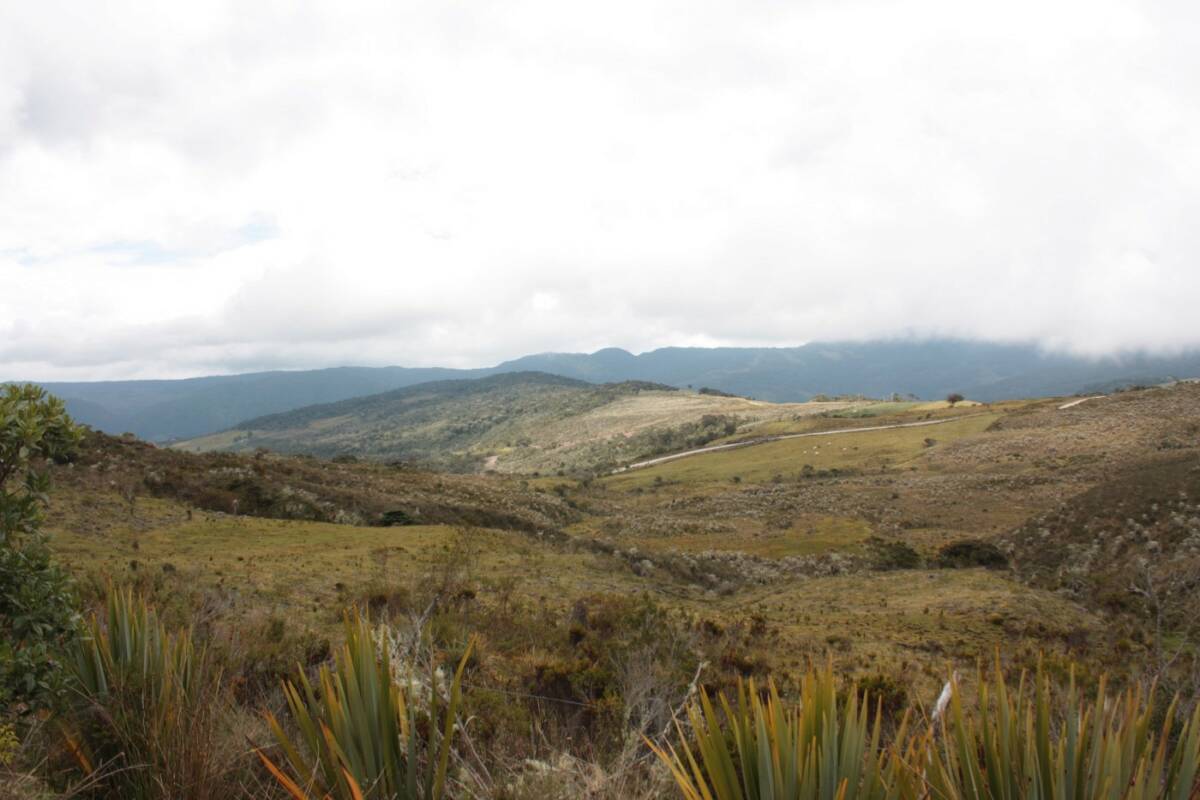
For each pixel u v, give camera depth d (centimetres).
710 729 186
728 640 1653
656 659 902
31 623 335
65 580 363
